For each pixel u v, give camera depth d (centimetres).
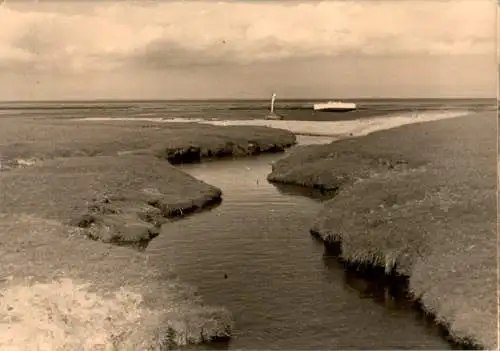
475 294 1473
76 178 2622
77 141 3117
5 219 2072
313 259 1886
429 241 1783
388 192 2275
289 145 3431
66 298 1518
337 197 2450
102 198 2377
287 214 2386
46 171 2700
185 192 2656
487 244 1694
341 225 2081
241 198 2670
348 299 1589
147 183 2705
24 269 1672
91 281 1625
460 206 1978
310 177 2864
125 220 2194
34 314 1433
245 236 2103
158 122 3659
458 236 1761
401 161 2586
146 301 1526
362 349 1318
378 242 1845
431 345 1348
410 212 2002
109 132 3341
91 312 1452
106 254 1841
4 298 1502
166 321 1425
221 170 3300
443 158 2428
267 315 1495
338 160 2952
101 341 1338
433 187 2205
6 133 2942
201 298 1578
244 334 1395
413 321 1466
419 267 1675
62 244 1870
